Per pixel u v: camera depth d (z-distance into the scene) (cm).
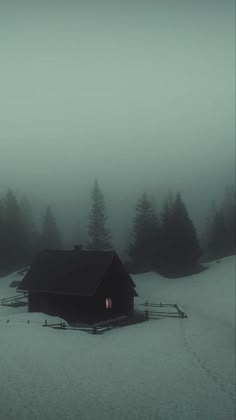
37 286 4412
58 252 4844
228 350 3038
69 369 2372
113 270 4481
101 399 1988
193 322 3938
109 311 4334
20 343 2786
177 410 1905
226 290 5512
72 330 3544
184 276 6475
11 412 1772
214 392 2131
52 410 1828
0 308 4697
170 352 2842
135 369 2450
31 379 2153
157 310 4769
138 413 1861
